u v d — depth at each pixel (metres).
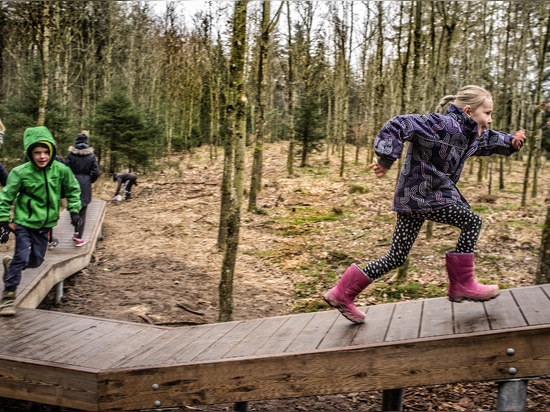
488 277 8.54
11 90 30.03
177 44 32.16
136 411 4.05
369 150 24.02
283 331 4.48
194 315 7.47
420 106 10.72
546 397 4.70
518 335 3.48
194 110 36.78
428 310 4.39
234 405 4.95
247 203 16.47
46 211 5.59
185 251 11.43
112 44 28.25
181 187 21.17
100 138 22.00
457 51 20.55
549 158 27.73
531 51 20.20
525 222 12.11
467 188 17.28
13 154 18.61
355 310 4.21
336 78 27.89
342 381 3.74
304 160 24.16
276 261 10.52
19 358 4.29
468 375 3.57
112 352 4.49
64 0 23.33
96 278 9.15
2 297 5.49
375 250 10.73
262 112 14.90
